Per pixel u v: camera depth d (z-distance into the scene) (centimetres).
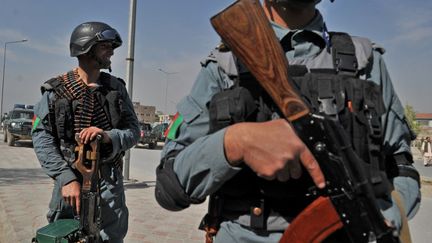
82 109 259
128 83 845
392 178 112
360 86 104
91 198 234
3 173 962
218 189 112
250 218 105
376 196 97
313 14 118
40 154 255
